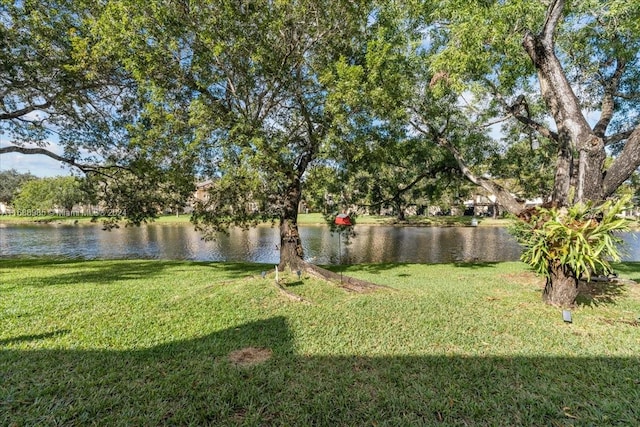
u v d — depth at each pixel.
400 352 3.50
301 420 2.36
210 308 5.11
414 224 36.59
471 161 10.25
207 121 6.11
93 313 4.82
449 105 8.45
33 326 4.23
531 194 13.08
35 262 12.55
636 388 2.76
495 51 5.86
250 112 7.02
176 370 3.09
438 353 3.47
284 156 6.77
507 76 7.18
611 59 7.28
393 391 2.72
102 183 12.16
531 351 3.50
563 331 4.11
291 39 6.62
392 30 7.43
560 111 5.38
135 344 3.69
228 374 2.99
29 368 3.07
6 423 2.29
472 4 5.25
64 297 5.82
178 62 6.36
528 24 5.24
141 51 5.80
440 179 11.44
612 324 4.35
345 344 3.71
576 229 4.68
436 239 24.77
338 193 11.30
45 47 7.95
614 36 6.39
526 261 5.57
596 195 5.07
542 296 5.59
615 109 8.38
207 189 8.38
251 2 6.00
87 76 6.98
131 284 7.36
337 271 10.40
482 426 2.30
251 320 4.57
